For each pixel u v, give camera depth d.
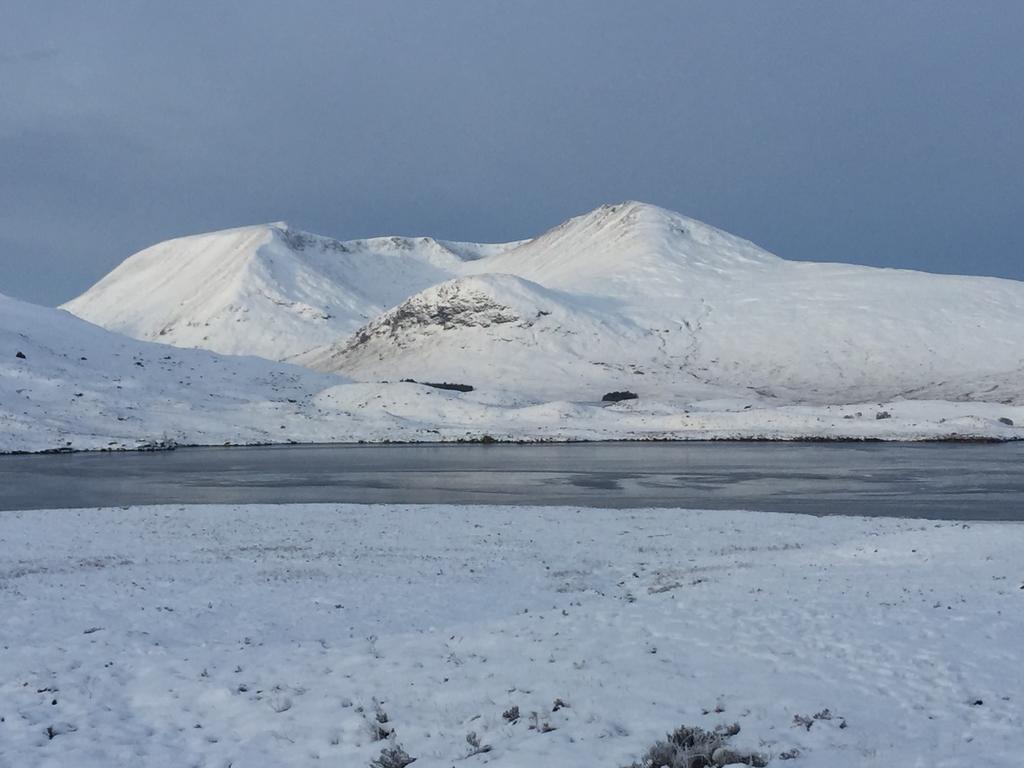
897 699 10.39
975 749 8.71
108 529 29.95
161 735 10.96
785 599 16.27
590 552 24.84
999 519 31.42
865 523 29.53
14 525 30.97
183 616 17.34
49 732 11.03
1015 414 89.69
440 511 34.06
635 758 9.03
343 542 26.98
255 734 10.80
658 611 15.77
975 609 14.66
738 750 8.88
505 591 19.58
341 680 12.64
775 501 38.06
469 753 9.59
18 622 16.83
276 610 17.89
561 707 10.78
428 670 12.88
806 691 10.79
